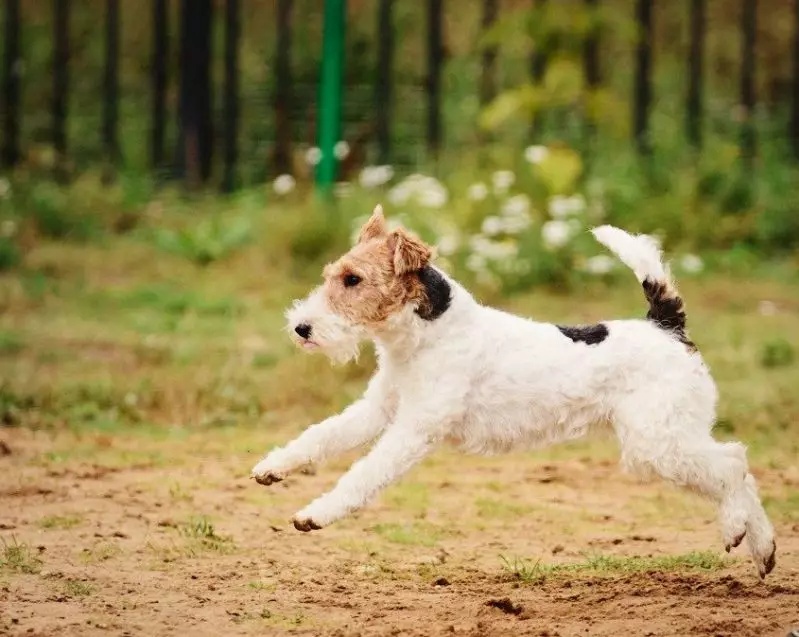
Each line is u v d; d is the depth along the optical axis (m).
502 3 26.53
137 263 19.22
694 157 21.48
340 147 21.11
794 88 22.83
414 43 25.47
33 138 25.19
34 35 27.28
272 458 7.60
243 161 23.41
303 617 7.04
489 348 7.54
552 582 7.73
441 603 7.33
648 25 22.09
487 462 11.11
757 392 13.18
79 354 14.52
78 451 10.98
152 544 8.46
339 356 7.51
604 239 7.83
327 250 19.02
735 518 7.36
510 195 19.55
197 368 13.74
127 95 26.30
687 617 6.94
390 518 9.36
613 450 11.55
